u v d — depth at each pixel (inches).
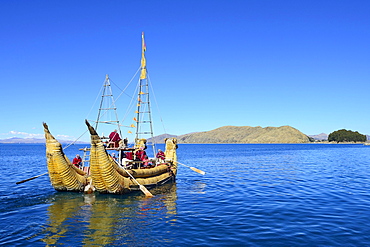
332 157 2650.1
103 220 549.6
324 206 649.0
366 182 1015.0
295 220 540.1
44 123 758.5
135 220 549.3
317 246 414.9
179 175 1306.6
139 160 983.0
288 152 3983.8
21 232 478.6
